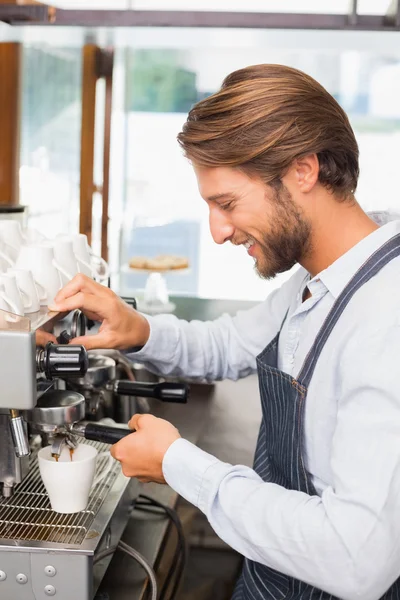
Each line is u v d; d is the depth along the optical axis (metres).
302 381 0.90
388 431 0.73
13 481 0.94
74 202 4.24
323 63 5.52
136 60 5.55
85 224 3.65
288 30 1.71
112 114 3.49
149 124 5.76
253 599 0.99
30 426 0.97
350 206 0.89
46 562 0.87
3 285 0.88
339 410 0.79
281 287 1.28
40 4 1.71
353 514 0.73
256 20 1.70
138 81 5.64
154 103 5.71
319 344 0.88
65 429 0.97
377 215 1.03
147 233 5.91
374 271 0.85
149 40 1.92
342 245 0.89
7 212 1.43
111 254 4.61
